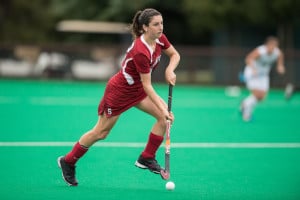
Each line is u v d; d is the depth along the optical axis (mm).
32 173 28047
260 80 49500
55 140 38438
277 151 35125
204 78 91125
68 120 49344
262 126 46812
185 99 71250
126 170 28984
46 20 142250
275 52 48594
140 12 23531
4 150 34500
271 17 94875
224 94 79062
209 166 30344
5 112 54906
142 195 23828
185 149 35469
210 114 55438
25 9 140375
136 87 24047
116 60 94938
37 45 95562
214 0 96750
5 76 96000
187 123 48406
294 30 101812
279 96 77562
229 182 26609
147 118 51125
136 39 23656
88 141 24812
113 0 121625
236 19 97438
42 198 23141
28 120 49062
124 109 24281
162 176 24688
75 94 75500
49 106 60625
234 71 90188
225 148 36031
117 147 35781
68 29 117625
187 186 25688
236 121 50000
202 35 126938
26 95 73312
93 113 54688
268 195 24109
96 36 134875
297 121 50469
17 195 23609
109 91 24156
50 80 95688
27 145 36312
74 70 95438
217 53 90438
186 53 91250
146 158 25062
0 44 95688
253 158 32750
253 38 103875
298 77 86688
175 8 121125
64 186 25328
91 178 27078
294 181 26922
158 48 24109
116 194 23922
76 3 128875
